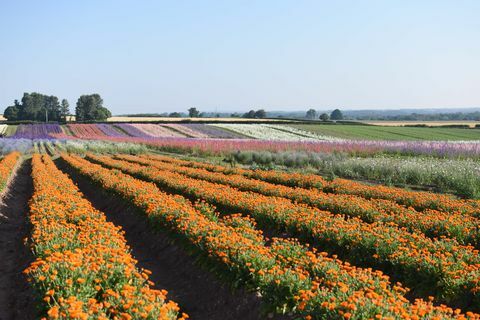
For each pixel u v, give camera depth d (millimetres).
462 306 7820
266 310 7246
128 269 7117
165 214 12688
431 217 12109
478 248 10609
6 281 9633
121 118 128750
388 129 79375
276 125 86000
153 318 5918
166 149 53188
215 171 28531
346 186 19359
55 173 24438
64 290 6699
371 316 5805
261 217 13023
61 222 11109
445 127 85375
